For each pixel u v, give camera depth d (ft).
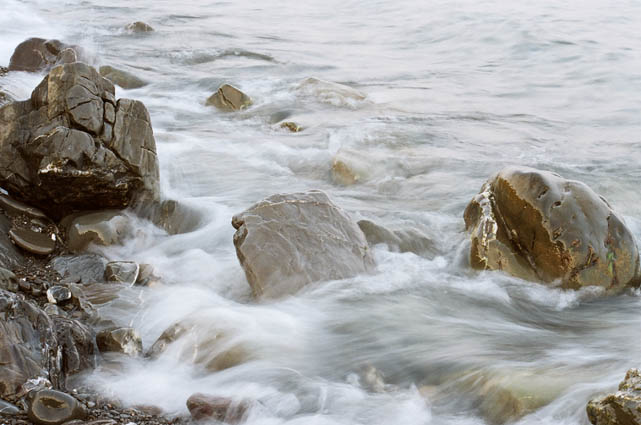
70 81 24.63
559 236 21.36
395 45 63.41
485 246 22.43
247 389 16.89
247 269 21.21
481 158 34.37
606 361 17.56
